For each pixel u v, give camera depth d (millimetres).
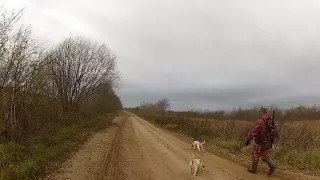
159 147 17516
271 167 10414
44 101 14219
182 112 55594
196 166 10023
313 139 14844
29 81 12703
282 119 21516
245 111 35250
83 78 31344
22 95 12656
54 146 13984
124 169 11141
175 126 36000
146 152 15375
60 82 27578
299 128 16922
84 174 10055
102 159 12922
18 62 12250
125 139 21219
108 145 17516
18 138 12383
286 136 15898
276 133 10664
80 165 11406
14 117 12117
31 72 12789
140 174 10367
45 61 13758
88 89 32969
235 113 36094
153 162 12586
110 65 33938
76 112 29547
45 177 9359
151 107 105875
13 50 12172
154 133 27688
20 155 10711
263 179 9891
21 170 8773
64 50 29438
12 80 12203
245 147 16797
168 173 10555
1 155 9875
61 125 22578
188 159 13500
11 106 12141
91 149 15570
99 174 10180
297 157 12953
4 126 12148
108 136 22594
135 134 25609
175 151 16016
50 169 10336
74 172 10234
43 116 15078
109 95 55375
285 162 13055
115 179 9617
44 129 14852
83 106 35281
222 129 23875
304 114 29422
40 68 13352
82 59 30828
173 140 22031
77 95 30500
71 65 29906
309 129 16312
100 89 38750
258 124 10586
